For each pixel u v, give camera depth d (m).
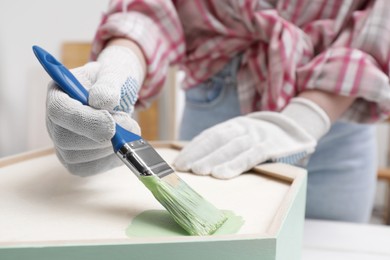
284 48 0.59
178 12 0.68
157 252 0.25
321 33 0.62
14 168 0.45
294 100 0.56
